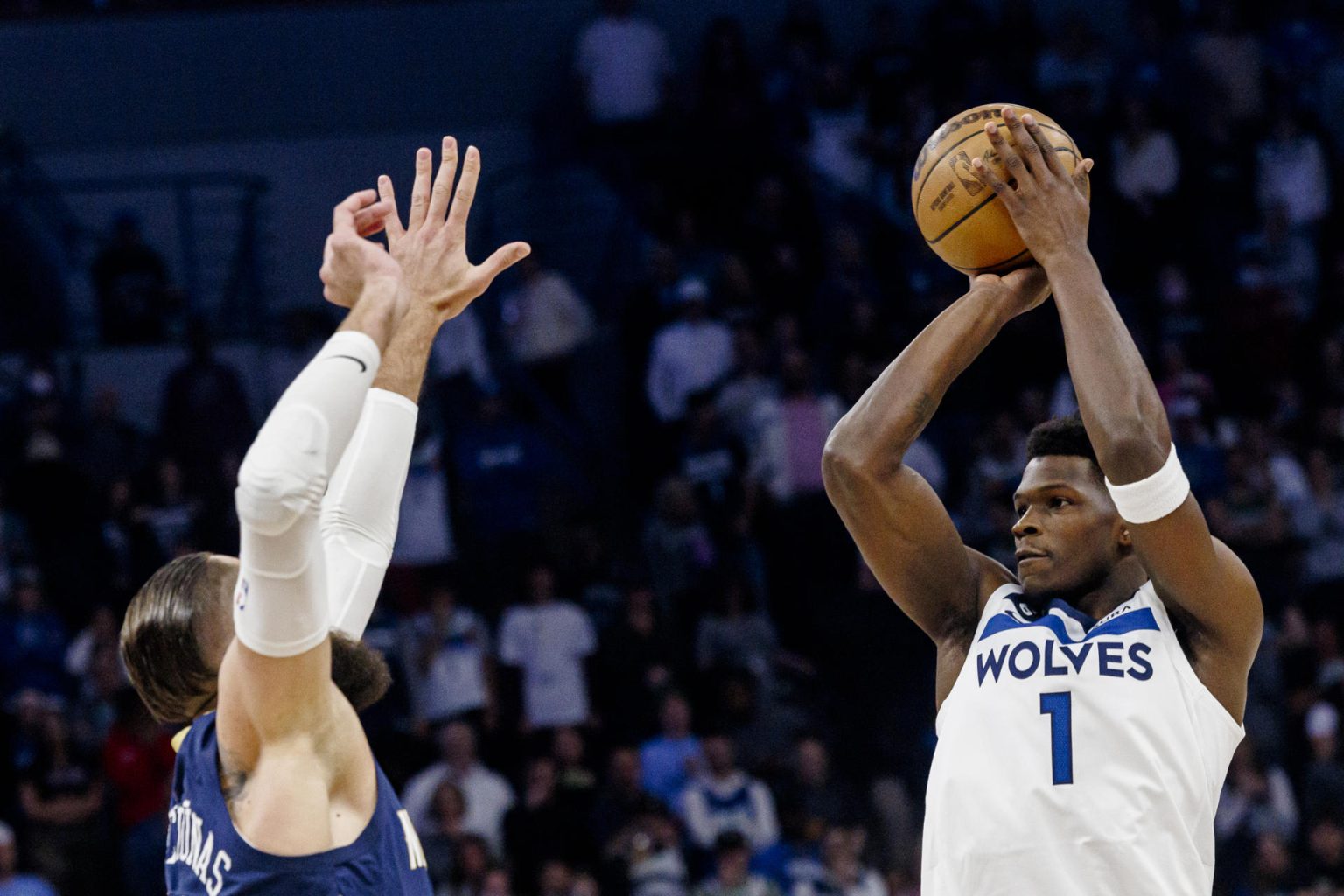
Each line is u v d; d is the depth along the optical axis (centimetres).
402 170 1689
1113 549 310
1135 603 305
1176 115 1591
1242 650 301
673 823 994
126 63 1656
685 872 996
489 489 1335
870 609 1231
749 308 1412
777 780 1068
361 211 284
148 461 1328
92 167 1648
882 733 1192
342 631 280
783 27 1647
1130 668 296
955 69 1582
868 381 1336
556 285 1456
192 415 1327
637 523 1386
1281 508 1273
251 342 1510
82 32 1652
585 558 1277
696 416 1282
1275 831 1054
